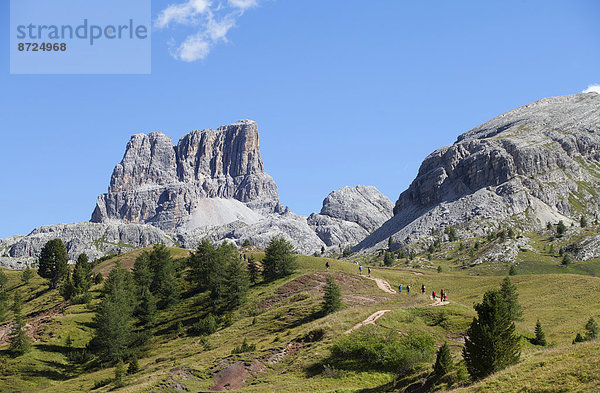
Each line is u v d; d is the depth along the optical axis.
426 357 62.75
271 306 113.75
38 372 103.19
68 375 104.06
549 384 37.81
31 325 130.62
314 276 130.62
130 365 90.75
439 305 86.06
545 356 44.41
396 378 59.81
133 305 133.88
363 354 66.19
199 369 70.12
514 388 39.41
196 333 112.75
